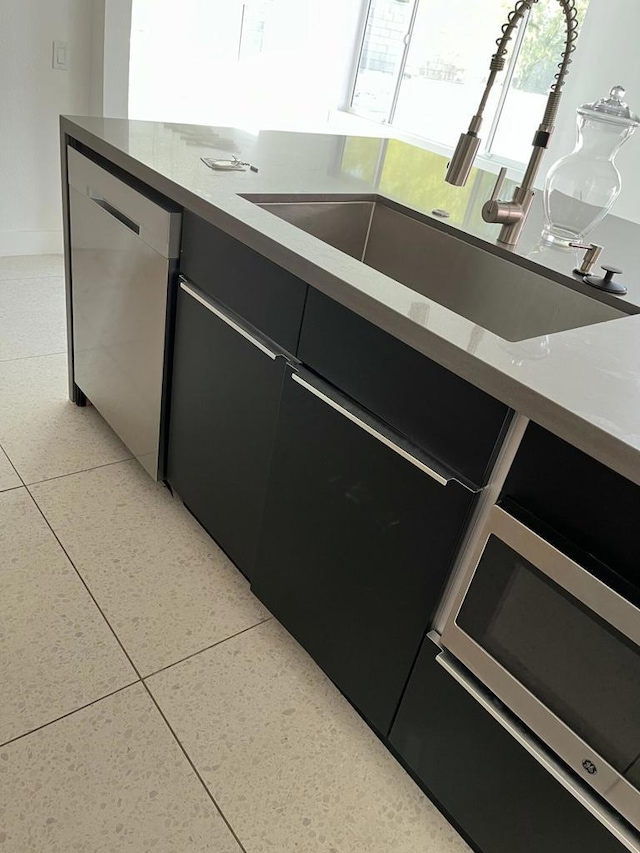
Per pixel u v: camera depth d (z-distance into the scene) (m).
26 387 2.32
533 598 0.95
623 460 0.77
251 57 5.23
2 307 2.83
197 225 1.46
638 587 0.84
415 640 1.19
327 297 1.18
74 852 1.12
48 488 1.90
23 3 2.94
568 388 0.87
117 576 1.66
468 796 1.17
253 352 1.39
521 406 0.87
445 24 5.18
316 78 5.75
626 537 0.83
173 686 1.43
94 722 1.33
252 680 1.48
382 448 1.13
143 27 4.62
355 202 1.68
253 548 1.57
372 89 5.89
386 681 1.28
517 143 4.84
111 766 1.26
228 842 1.18
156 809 1.21
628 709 0.87
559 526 0.91
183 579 1.69
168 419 1.79
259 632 1.59
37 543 1.71
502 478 0.98
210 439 1.63
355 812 1.26
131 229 1.67
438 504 1.06
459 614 1.08
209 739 1.34
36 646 1.45
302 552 1.41
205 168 1.61
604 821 0.94
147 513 1.88
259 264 1.32
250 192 1.48
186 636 1.54
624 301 1.23
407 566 1.16
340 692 1.49
